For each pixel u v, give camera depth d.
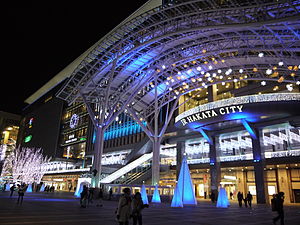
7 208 15.72
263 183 34.28
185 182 24.86
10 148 136.25
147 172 46.34
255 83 41.22
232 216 15.49
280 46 29.91
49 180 88.00
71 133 99.25
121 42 30.48
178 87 45.50
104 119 39.16
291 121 33.25
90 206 20.44
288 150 39.00
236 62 36.59
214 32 29.52
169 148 56.72
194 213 16.78
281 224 11.20
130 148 65.25
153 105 51.50
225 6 24.39
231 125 38.09
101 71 36.31
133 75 41.19
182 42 32.88
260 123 36.16
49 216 12.54
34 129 123.75
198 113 37.34
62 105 109.06
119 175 48.28
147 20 28.80
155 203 26.98
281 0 20.03
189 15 25.06
